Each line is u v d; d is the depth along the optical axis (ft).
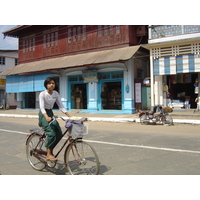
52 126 14.35
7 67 88.94
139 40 52.08
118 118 42.63
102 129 33.96
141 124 38.47
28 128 36.14
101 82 53.42
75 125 13.23
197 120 35.91
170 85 47.11
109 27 52.06
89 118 45.83
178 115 41.27
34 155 15.85
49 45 64.13
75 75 58.03
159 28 44.96
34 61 68.13
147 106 48.57
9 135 29.86
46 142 14.48
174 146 21.90
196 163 16.47
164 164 16.38
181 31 42.75
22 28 65.51
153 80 44.57
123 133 30.04
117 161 17.33
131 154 19.26
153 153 19.44
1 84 83.41
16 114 59.62
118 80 50.75
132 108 48.49
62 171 15.37
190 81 45.50
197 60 40.81
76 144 14.01
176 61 42.55
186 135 27.68
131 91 48.49
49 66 56.85
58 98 15.30
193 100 47.50
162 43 42.27
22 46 71.92
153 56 44.57
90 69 53.42
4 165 17.08
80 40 57.21
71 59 55.21
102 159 17.94
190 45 41.47
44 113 14.02
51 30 63.52
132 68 49.01
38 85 61.52
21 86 66.33
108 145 22.90
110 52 49.52
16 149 22.20
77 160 13.84
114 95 52.21
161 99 45.78
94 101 53.98
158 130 32.12
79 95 58.49
